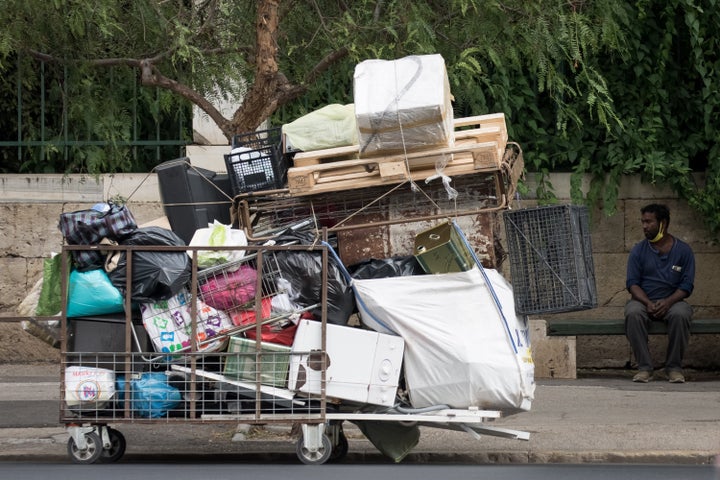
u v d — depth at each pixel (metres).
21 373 37.00
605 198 38.69
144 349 22.97
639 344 36.25
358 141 24.16
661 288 36.66
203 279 22.83
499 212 24.31
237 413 22.62
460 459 24.70
